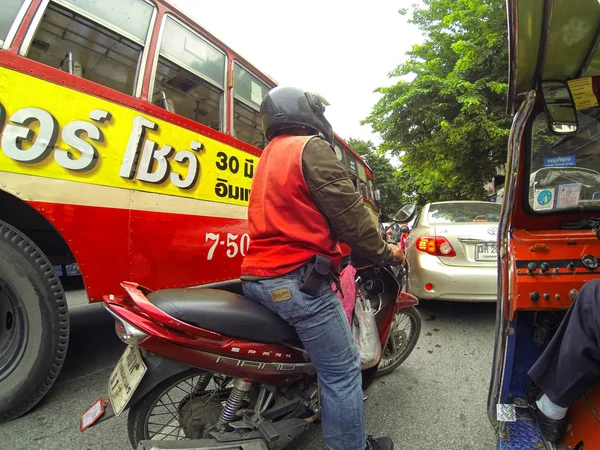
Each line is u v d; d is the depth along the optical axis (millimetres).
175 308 1596
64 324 2461
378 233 1746
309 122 1832
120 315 1549
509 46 1784
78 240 2465
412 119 14344
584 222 2039
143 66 2949
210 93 3631
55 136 2357
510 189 1818
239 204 3799
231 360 1674
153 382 1624
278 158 1707
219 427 1718
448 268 4102
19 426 2297
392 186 41594
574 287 1711
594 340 1386
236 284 4199
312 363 1767
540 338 1850
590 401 1526
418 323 3111
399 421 2434
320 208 1645
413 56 15344
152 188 2920
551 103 1976
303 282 1584
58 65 2510
